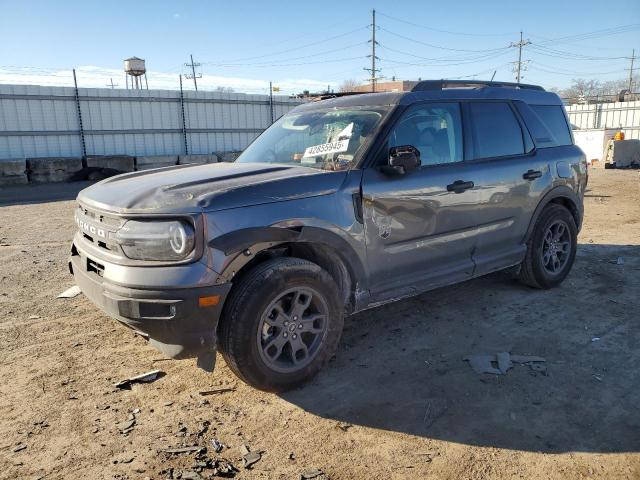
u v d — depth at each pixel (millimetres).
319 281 3482
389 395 3434
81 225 3648
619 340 4207
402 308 4984
